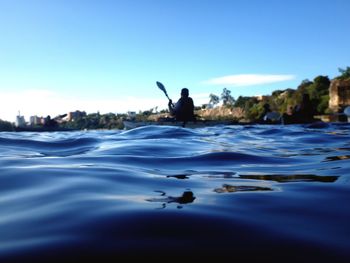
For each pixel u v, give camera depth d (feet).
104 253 3.65
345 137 23.90
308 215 5.09
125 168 9.71
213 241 4.03
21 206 5.41
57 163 10.66
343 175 8.82
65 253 3.62
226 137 24.80
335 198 6.17
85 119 349.41
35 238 4.02
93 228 4.35
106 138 22.74
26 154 14.51
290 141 21.08
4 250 3.68
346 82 152.56
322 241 4.07
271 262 3.56
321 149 16.03
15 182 7.33
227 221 4.73
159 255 3.64
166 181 7.82
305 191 6.79
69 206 5.38
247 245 3.94
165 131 30.50
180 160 11.84
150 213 5.01
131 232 4.23
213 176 8.67
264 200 6.01
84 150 15.84
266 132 31.07
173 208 5.34
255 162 11.57
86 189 6.68
